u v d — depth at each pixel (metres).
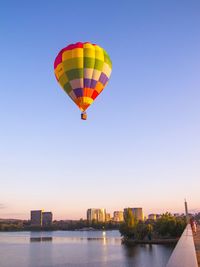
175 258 7.66
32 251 127.56
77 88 39.47
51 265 86.50
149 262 86.62
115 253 110.25
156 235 163.88
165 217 155.62
